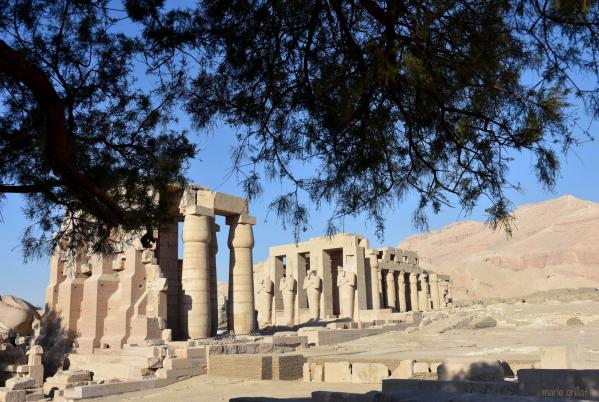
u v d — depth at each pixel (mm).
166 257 23141
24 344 22812
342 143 6285
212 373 16328
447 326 27094
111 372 17328
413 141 6195
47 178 6875
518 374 6918
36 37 6789
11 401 16359
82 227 7707
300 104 6359
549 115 4945
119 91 7312
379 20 5137
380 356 15188
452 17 5020
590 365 10430
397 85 5504
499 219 5633
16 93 6945
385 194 6297
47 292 23266
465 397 5332
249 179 6305
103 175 6727
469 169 5930
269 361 15422
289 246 47719
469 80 5254
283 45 6266
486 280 105000
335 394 6801
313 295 42000
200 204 22453
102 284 21297
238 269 24219
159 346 17562
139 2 6340
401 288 52156
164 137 7371
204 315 21875
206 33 6371
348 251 42375
